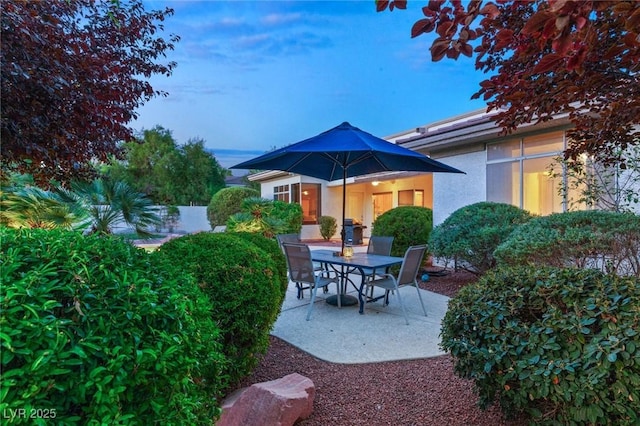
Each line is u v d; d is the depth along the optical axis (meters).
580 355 1.97
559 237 4.41
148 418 1.24
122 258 1.60
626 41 1.62
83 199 5.37
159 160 24.12
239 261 2.95
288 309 5.54
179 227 19.55
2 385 0.98
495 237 6.25
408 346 4.00
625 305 2.03
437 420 2.56
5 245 1.41
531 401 2.20
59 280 1.27
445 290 6.80
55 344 1.08
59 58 2.74
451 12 1.55
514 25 1.99
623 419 1.79
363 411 2.70
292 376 2.86
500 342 2.25
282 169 6.48
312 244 15.66
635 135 2.85
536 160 7.09
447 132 8.18
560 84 2.11
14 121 2.51
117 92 3.55
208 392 2.04
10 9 2.29
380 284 5.26
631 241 4.26
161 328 1.35
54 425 1.04
